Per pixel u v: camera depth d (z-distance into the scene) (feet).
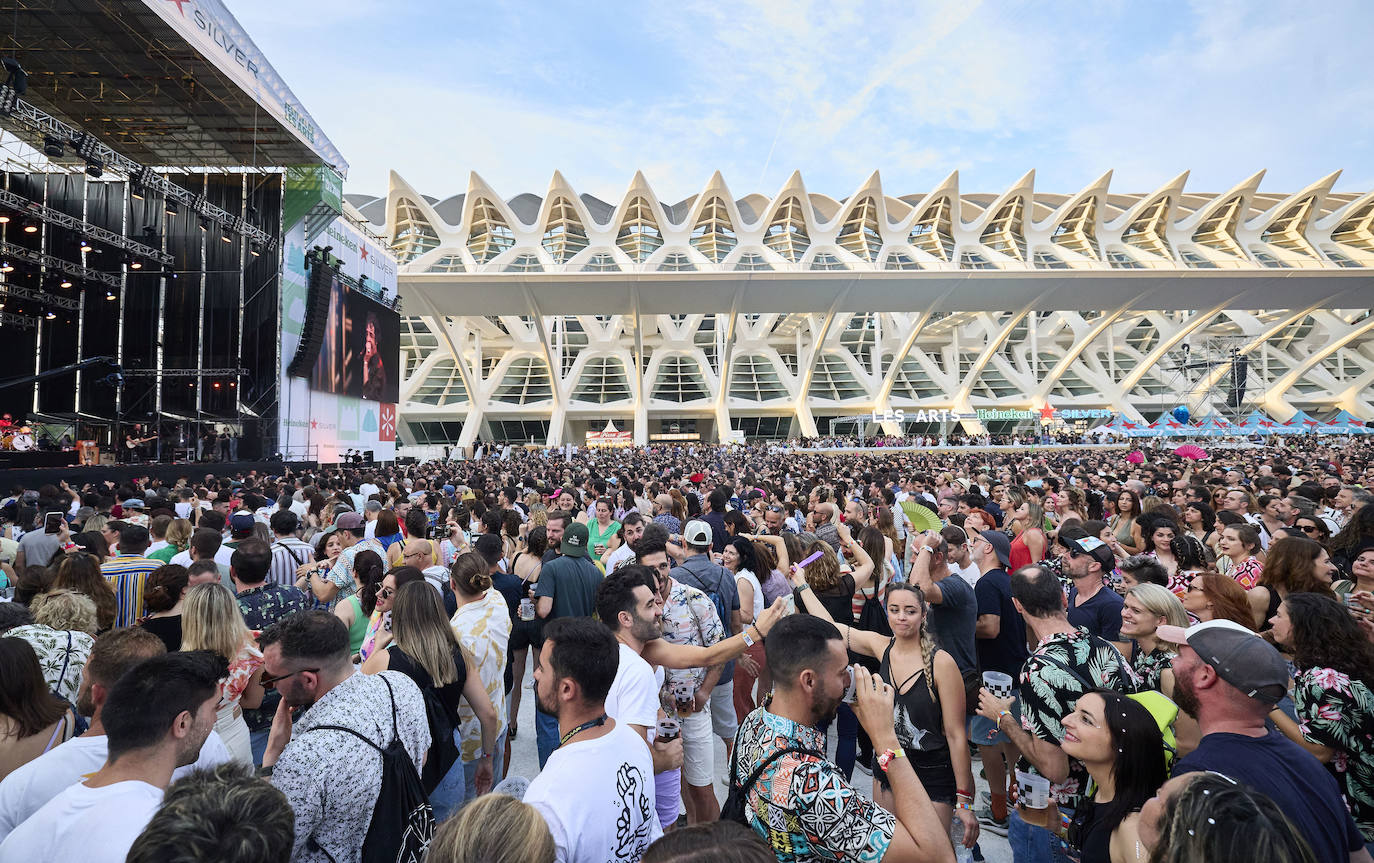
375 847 7.63
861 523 23.26
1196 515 24.97
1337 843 6.74
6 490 47.67
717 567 15.40
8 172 85.25
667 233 196.13
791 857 6.90
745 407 203.41
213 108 78.48
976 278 157.38
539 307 167.32
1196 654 7.72
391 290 120.88
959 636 13.43
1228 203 193.57
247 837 4.68
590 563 15.92
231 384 83.87
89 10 61.72
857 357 223.51
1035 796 10.28
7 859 5.98
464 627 12.75
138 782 6.50
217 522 23.58
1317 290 168.66
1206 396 199.62
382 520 20.29
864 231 202.18
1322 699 9.28
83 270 81.20
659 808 10.93
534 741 18.13
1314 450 95.86
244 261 85.66
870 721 7.06
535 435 207.82
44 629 11.00
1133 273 157.28
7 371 86.58
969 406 197.47
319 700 8.27
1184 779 5.71
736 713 16.15
